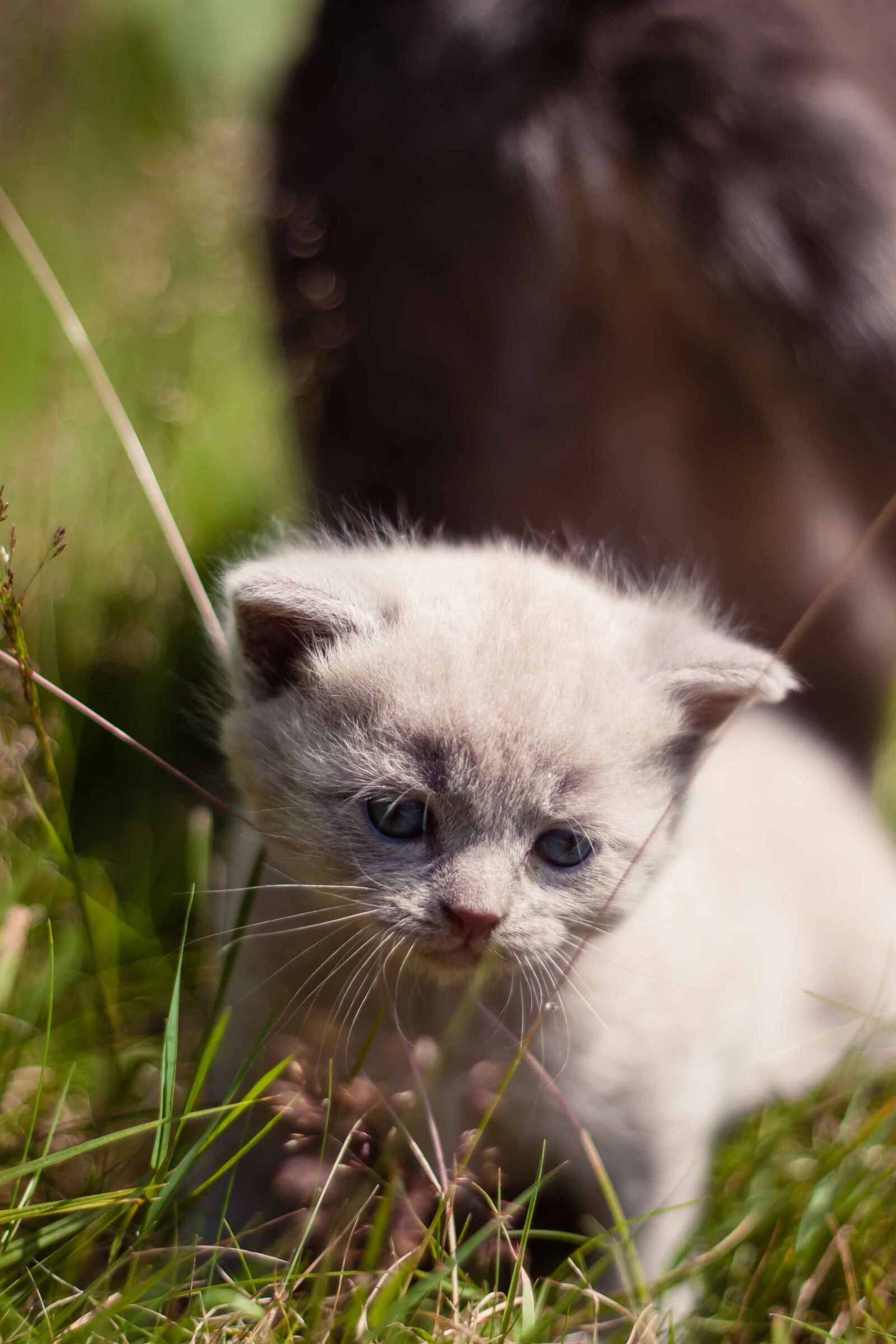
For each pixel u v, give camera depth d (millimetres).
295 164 532
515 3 505
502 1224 408
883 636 534
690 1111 438
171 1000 416
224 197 607
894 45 522
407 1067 430
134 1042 451
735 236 501
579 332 551
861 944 484
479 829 412
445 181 511
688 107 500
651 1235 434
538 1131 433
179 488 562
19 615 424
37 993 445
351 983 426
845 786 521
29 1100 434
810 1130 457
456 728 411
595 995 428
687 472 567
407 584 428
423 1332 397
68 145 787
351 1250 417
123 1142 431
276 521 498
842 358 501
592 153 507
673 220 509
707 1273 426
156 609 534
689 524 566
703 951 443
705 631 439
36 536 530
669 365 557
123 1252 413
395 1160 416
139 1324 396
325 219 524
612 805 419
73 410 557
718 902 451
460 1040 429
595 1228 433
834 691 542
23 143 781
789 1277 421
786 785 497
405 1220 419
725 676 426
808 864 486
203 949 468
